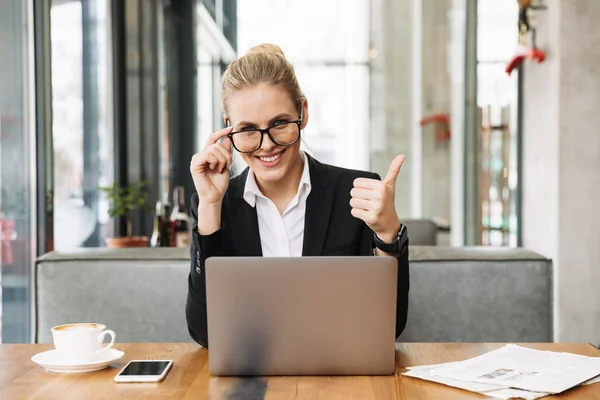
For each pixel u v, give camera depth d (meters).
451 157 7.04
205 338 1.72
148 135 5.88
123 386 1.36
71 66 4.04
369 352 1.40
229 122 1.81
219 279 1.39
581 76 4.44
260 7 7.38
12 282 3.30
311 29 7.41
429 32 7.14
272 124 1.72
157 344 1.70
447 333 2.30
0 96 3.18
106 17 4.88
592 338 4.45
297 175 1.97
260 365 1.41
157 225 3.69
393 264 1.39
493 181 5.91
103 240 4.70
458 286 2.30
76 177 4.13
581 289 4.46
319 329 1.40
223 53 7.34
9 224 3.26
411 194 7.23
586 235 4.45
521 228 5.21
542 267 2.30
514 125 5.42
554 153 4.50
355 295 1.39
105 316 2.32
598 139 4.44
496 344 1.66
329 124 7.44
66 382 1.39
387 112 7.37
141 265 2.31
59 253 2.40
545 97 4.66
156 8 6.28
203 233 1.69
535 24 4.83
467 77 6.57
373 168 7.39
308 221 1.93
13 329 3.33
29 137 3.43
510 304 2.30
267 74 1.72
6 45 3.23
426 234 4.29
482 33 6.34
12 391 1.33
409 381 1.37
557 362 1.45
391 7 7.35
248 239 1.92
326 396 1.29
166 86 6.65
